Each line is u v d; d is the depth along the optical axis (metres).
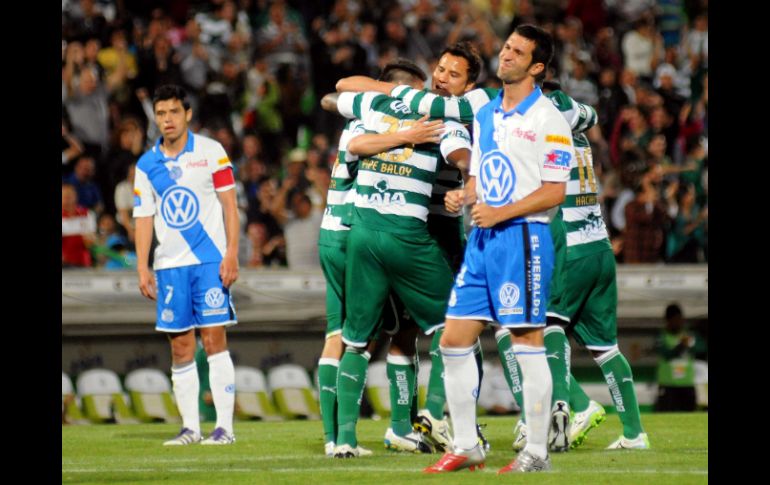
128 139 46.69
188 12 56.06
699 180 49.38
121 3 53.81
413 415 25.70
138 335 37.97
